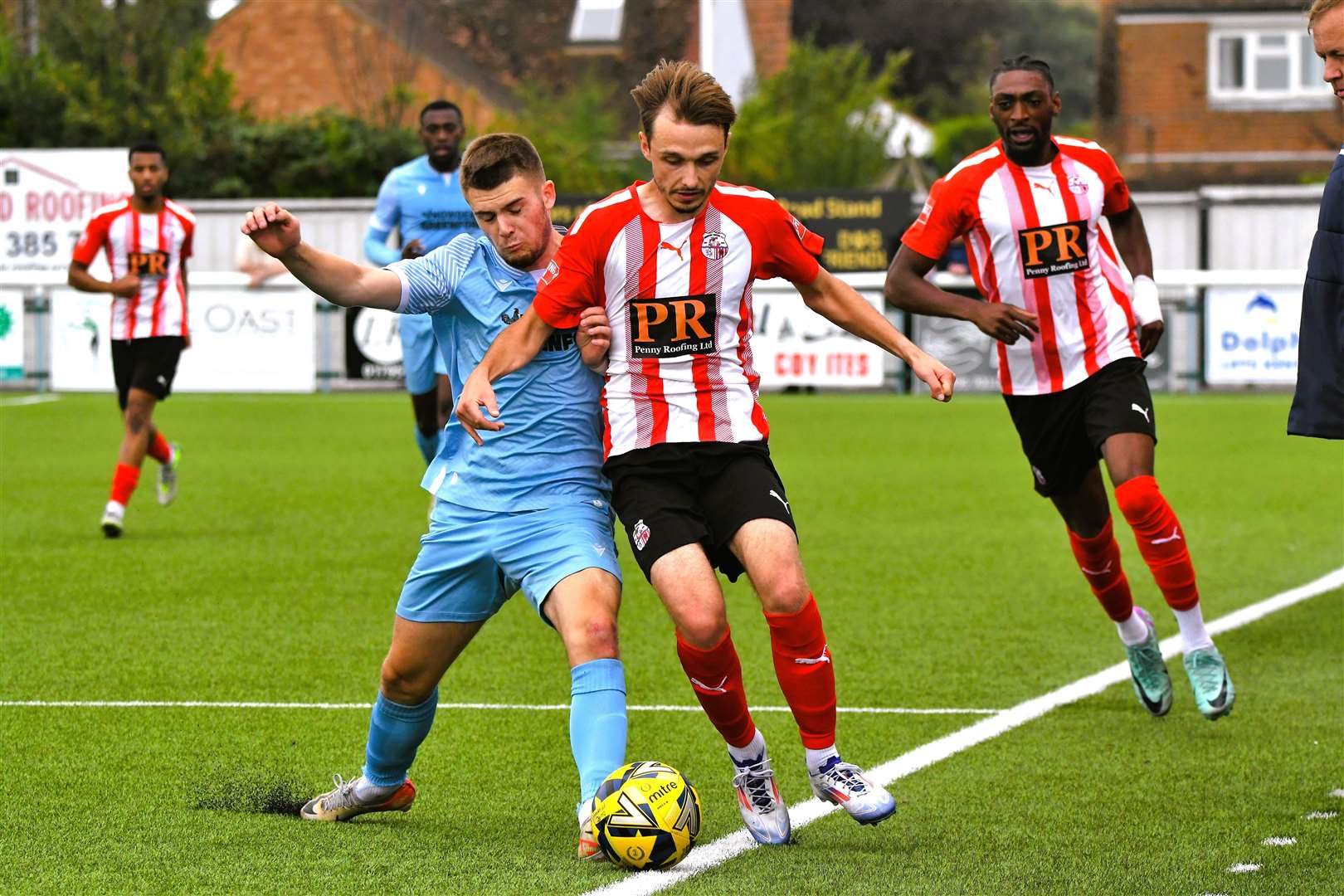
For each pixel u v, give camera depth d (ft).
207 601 79.66
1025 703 59.26
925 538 101.30
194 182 279.08
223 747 52.90
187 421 182.50
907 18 526.16
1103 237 60.39
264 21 405.18
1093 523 58.75
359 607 78.28
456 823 44.65
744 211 41.73
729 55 404.16
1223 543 98.63
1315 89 403.75
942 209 59.52
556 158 284.20
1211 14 403.34
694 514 41.16
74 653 67.62
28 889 38.50
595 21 407.03
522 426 42.04
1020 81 57.93
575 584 40.14
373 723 43.50
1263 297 194.49
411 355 96.37
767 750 52.85
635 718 57.31
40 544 98.37
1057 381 59.16
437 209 99.30
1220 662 55.52
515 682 63.10
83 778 48.98
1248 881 39.09
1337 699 59.82
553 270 41.42
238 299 202.08
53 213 233.76
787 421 179.32
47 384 219.82
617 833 39.19
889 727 55.83
